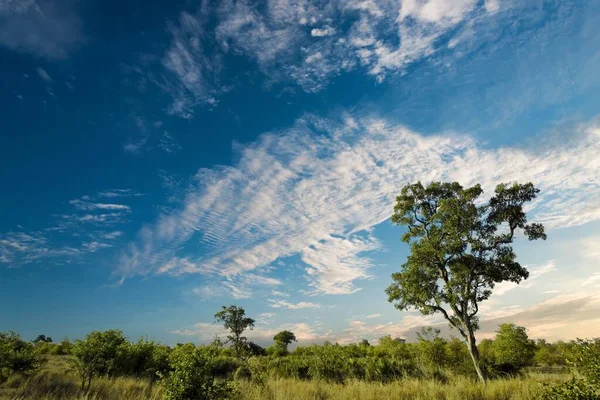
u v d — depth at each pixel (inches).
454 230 818.2
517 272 818.8
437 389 520.1
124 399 454.9
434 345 987.9
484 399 471.2
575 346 313.4
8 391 466.6
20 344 632.4
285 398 476.4
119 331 570.3
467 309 822.5
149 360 724.7
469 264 816.9
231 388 369.4
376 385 593.3
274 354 1699.1
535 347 1066.7
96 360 528.4
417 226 916.0
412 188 925.8
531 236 833.5
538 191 831.1
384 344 1517.0
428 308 844.0
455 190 903.1
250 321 1831.9
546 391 307.9
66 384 523.8
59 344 1279.5
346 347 1583.4
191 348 376.5
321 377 807.7
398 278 874.1
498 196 849.5
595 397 271.1
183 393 336.2
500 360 925.2
